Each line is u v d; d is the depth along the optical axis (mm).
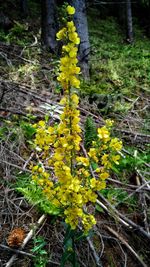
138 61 6590
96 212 2723
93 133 3320
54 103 3959
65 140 1783
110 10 10992
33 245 2346
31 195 2539
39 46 5805
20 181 2746
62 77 1710
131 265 2484
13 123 3371
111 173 3201
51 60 5473
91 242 2414
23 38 6188
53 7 5980
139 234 2668
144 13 11062
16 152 3076
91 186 1799
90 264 2354
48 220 2520
